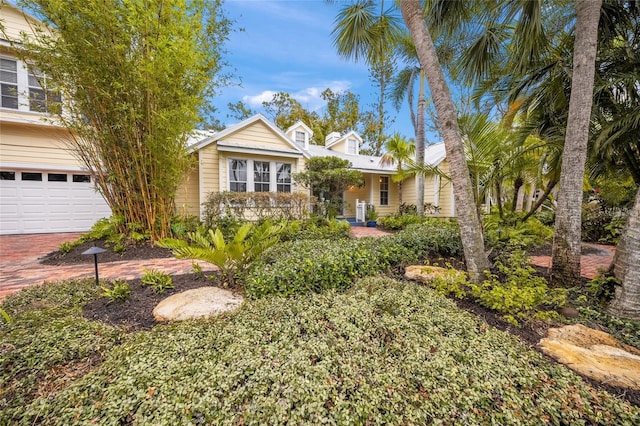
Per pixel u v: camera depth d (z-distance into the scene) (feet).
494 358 6.05
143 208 19.79
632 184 20.18
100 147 18.34
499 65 15.80
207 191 28.86
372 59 18.35
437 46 17.60
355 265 11.50
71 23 14.76
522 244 14.29
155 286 10.37
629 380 5.70
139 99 17.49
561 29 14.10
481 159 13.42
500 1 12.22
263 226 11.89
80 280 11.25
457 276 10.38
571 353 6.56
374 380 5.39
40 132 26.76
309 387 5.09
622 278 8.65
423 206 33.42
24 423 4.48
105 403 4.75
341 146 51.90
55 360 5.97
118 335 7.08
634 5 12.78
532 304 8.32
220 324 7.43
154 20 15.97
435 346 6.51
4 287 11.37
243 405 4.81
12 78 25.14
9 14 24.03
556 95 15.16
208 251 9.77
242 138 30.58
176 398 4.82
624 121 12.80
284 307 8.38
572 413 4.77
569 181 10.60
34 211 27.09
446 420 4.67
